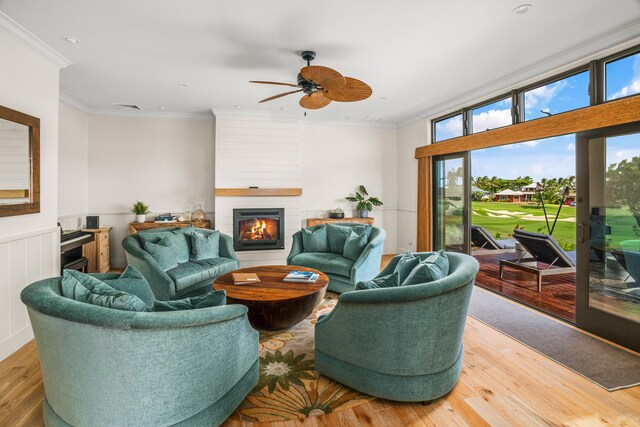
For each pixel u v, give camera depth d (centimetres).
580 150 296
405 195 627
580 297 297
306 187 616
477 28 269
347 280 376
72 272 173
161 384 144
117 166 542
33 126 279
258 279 301
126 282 209
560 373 224
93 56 321
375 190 648
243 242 552
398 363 184
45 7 236
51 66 312
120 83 402
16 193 260
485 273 510
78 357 140
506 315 330
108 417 144
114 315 133
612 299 274
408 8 239
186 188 566
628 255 262
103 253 486
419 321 177
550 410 186
